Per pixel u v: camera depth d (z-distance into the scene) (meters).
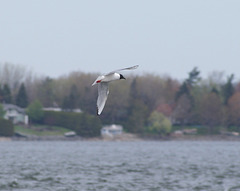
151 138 164.00
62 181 52.22
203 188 49.59
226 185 51.66
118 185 50.03
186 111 172.00
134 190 47.47
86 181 52.34
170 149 115.12
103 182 51.84
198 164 74.06
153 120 165.50
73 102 168.12
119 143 142.38
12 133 150.50
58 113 160.62
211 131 172.75
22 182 51.34
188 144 142.12
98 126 156.62
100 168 65.38
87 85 177.12
